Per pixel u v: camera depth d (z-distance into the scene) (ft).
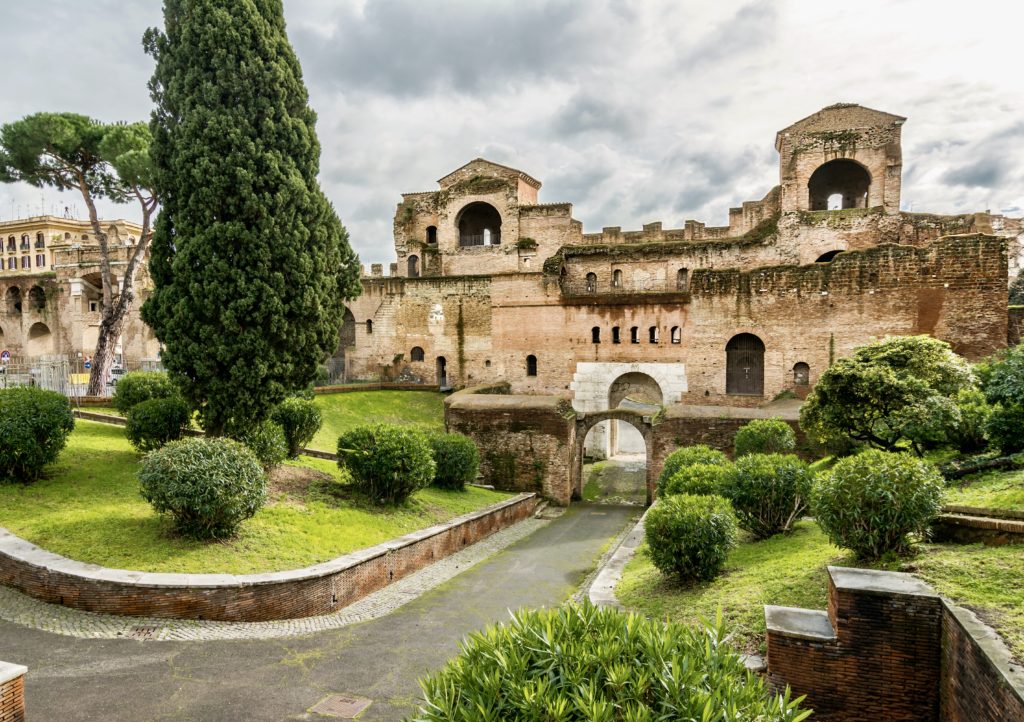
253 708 29.19
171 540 44.19
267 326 59.36
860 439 61.93
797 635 27.50
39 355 168.76
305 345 62.39
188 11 59.26
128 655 33.32
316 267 62.64
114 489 53.16
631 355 119.44
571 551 67.05
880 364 59.36
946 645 25.30
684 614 36.81
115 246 159.84
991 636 22.79
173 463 43.93
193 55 58.80
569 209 145.69
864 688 26.73
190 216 58.54
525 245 148.25
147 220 99.60
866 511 34.47
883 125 121.29
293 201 60.90
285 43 62.95
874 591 26.58
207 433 60.49
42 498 49.73
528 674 17.21
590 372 122.52
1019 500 37.35
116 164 90.38
